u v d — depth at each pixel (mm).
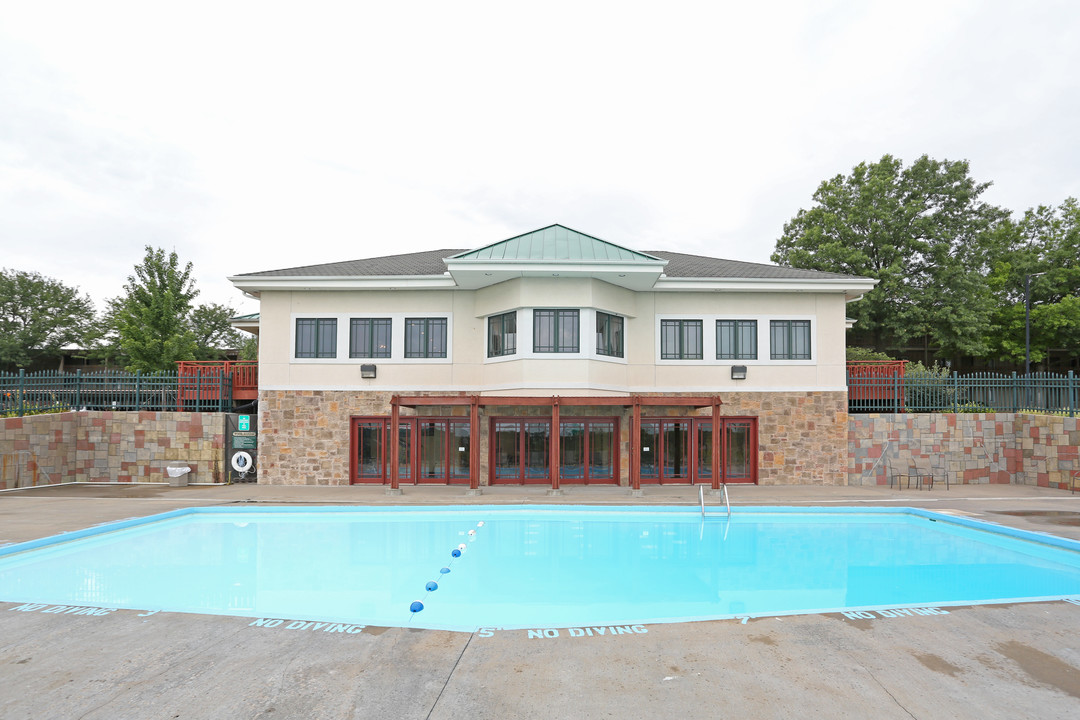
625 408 17844
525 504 14102
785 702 4176
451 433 18000
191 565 9602
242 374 19453
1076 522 11750
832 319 18156
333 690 4355
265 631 5699
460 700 4188
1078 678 4641
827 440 17953
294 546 11055
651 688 4395
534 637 5504
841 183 32844
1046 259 35344
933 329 30359
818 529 12695
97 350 42469
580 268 15930
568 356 16594
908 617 6156
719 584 8641
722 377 18016
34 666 4844
